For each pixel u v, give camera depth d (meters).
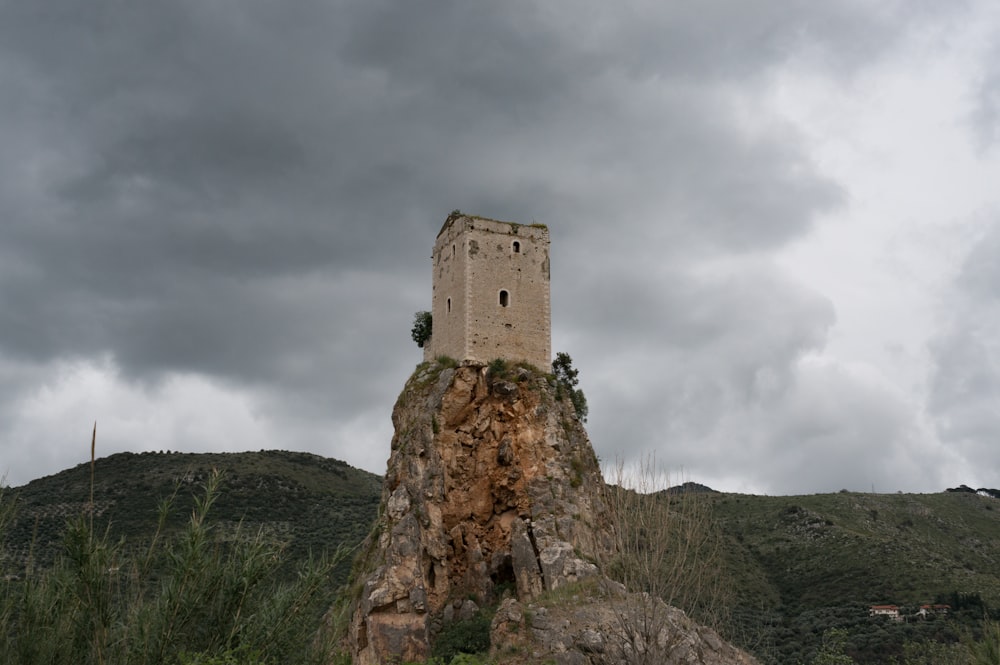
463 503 65.69
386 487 68.81
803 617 85.50
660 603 47.16
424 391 69.19
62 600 17.83
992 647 41.53
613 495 62.94
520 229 72.88
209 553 19.91
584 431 69.38
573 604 54.47
